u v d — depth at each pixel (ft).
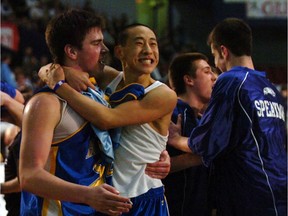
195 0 142.51
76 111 21.47
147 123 23.86
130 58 24.18
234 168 27.20
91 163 21.93
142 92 23.52
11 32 100.07
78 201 19.76
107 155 22.24
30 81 89.35
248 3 129.70
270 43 132.57
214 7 130.21
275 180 27.04
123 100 23.48
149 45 24.18
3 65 77.71
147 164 24.11
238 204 27.14
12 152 28.35
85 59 22.02
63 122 21.15
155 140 24.13
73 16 21.91
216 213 28.32
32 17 117.29
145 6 144.56
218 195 27.84
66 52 21.97
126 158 23.75
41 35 104.53
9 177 28.68
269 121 27.12
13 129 32.58
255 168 26.78
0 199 30.27
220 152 26.94
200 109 31.27
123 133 23.97
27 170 20.12
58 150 21.21
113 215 20.20
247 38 28.17
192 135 27.20
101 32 22.44
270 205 26.96
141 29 24.23
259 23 130.21
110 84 25.50
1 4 115.44
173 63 31.35
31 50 100.42
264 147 26.89
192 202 29.14
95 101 21.91
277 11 130.41
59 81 21.43
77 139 21.42
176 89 31.27
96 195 19.61
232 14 129.49
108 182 23.06
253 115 26.66
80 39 21.80
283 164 27.66
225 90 26.76
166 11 145.48
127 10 141.90
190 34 140.46
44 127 20.52
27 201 22.07
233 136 26.84
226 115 26.53
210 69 30.89
